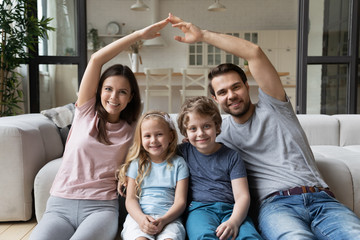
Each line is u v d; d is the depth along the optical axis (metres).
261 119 1.38
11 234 1.57
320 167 1.65
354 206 1.61
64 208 1.37
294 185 1.30
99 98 1.54
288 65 6.96
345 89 3.33
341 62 3.26
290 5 7.21
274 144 1.37
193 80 5.51
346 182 1.61
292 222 1.15
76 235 1.20
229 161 1.33
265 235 1.21
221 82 1.38
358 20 3.23
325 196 1.27
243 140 1.43
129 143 1.54
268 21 7.26
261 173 1.38
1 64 2.79
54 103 3.13
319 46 3.28
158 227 1.16
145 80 5.92
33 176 1.74
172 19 1.43
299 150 1.35
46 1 3.05
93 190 1.39
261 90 1.41
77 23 3.07
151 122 1.33
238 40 1.34
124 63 7.16
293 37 6.90
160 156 1.39
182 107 1.38
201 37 1.39
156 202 1.29
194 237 1.13
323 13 3.25
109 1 7.09
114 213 1.38
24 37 2.76
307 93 3.31
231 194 1.32
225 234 1.11
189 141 1.48
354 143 2.53
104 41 7.19
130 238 1.17
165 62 7.34
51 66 3.09
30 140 1.72
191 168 1.38
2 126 1.66
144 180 1.34
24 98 3.16
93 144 1.43
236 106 1.37
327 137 2.52
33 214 1.80
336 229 1.12
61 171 1.45
